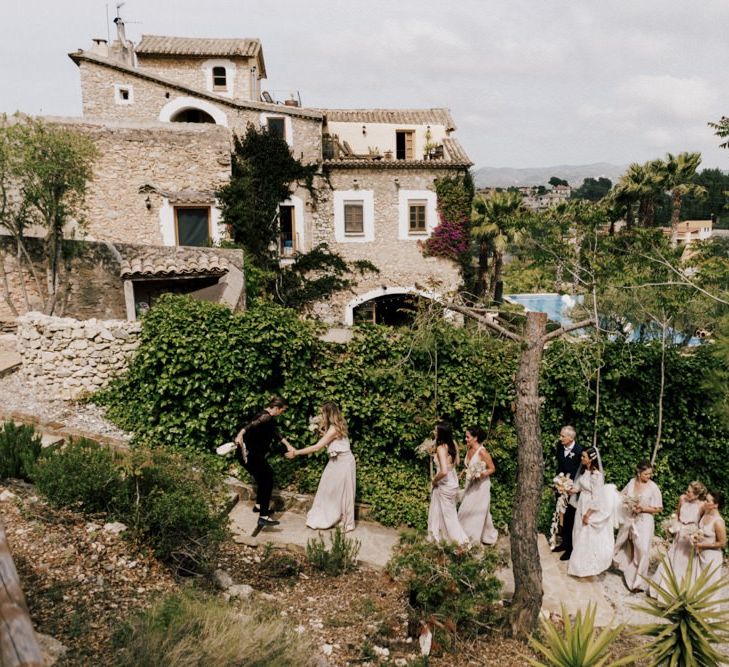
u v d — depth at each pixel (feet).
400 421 27.14
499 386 27.25
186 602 14.02
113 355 30.17
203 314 27.12
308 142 66.03
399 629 17.06
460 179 68.59
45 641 11.99
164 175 55.01
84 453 19.48
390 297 76.02
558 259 34.27
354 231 68.64
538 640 17.87
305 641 14.78
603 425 28.14
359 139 76.54
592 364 27.20
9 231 39.96
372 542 22.91
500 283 77.20
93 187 52.95
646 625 16.66
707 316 29.96
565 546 24.04
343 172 67.26
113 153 53.26
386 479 26.58
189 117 67.92
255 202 62.59
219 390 26.53
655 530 28.14
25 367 30.37
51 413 27.76
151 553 17.16
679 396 27.96
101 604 14.20
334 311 69.31
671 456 28.58
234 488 24.79
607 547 22.25
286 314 27.89
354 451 27.48
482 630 17.99
